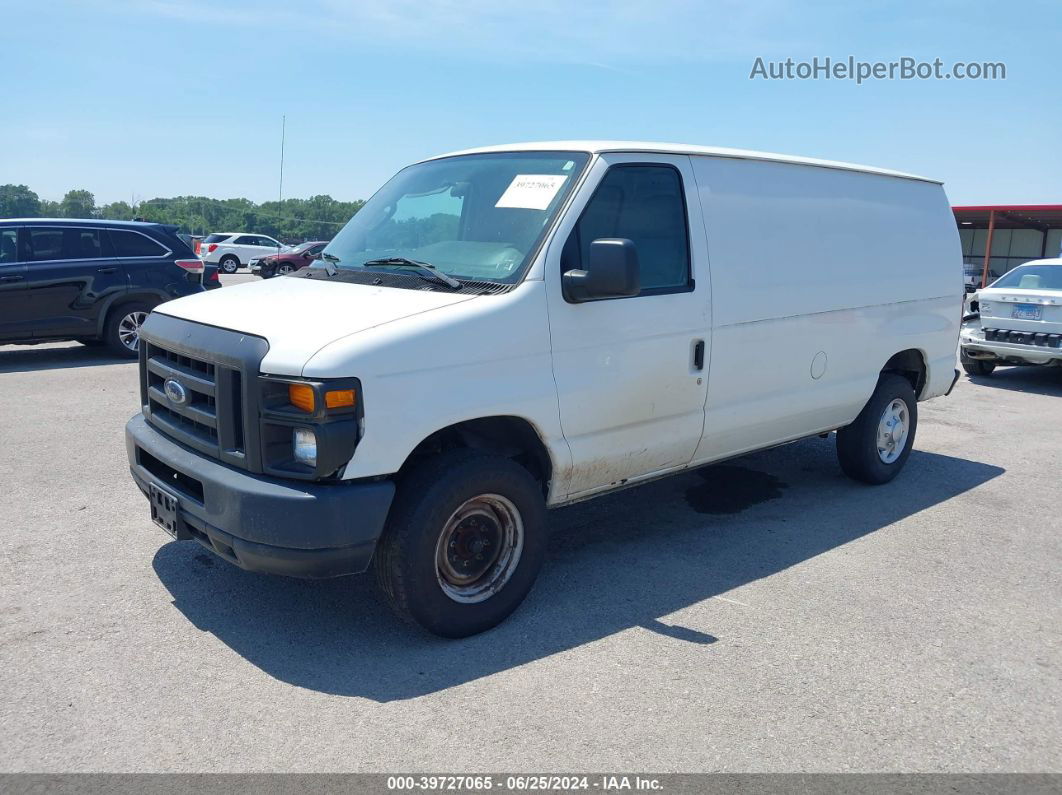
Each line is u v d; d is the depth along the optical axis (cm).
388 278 439
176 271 1191
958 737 338
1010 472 727
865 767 317
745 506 618
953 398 1083
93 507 569
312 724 334
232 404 374
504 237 436
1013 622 441
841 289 586
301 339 365
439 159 528
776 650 404
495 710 347
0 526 532
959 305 708
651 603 451
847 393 607
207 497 378
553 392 420
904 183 657
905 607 455
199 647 392
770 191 541
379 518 364
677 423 490
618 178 456
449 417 381
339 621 421
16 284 1080
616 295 408
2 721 331
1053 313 1116
